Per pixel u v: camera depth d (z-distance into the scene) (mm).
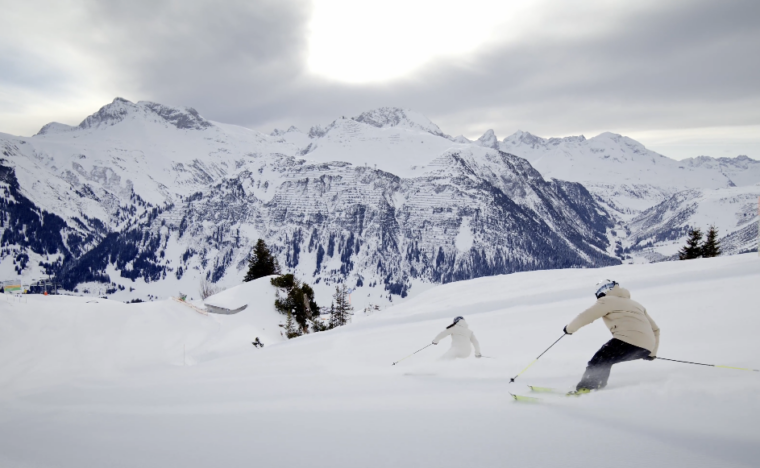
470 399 4879
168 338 35750
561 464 2875
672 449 2959
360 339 15195
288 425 4477
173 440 4363
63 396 8945
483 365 6930
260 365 11570
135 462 3818
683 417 3523
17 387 13344
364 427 4137
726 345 6508
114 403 7184
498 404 4555
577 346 9102
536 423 3762
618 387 4840
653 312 10648
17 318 34188
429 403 4824
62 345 29172
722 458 2754
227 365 12852
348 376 7398
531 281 22750
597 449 3088
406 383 6238
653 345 5168
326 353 12898
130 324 38125
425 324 16438
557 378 5695
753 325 7883
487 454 3197
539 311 14539
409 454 3357
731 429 3182
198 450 3959
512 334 11547
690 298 11523
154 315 41781
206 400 6527
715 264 17250
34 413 7148
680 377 4891
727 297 10797
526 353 8969
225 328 41906
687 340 7562
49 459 4195
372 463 3258
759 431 3094
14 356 25578
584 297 15938
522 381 5684
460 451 3291
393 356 11102
